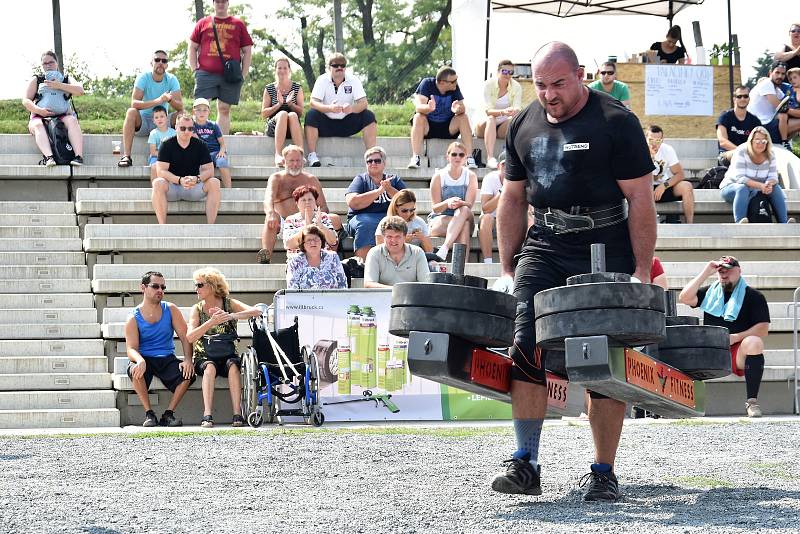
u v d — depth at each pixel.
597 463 9.98
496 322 9.12
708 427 16.88
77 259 22.80
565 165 9.62
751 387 19.73
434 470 11.97
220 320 18.44
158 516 9.21
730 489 10.53
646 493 10.32
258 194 25.42
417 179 27.84
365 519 8.91
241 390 18.33
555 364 10.12
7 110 41.47
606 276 8.70
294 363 18.31
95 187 26.25
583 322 8.69
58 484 11.09
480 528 8.45
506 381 9.85
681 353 10.52
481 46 33.09
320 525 8.68
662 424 17.41
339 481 11.17
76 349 20.25
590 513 9.12
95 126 39.50
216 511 9.43
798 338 22.00
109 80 65.69
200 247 22.72
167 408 18.98
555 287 9.26
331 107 27.89
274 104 28.36
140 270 21.59
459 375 9.19
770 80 31.94
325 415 18.47
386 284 19.28
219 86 29.70
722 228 25.30
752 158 26.34
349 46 75.00
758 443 14.63
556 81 9.46
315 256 19.73
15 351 20.14
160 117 26.39
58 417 18.59
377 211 22.80
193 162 24.17
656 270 19.89
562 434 15.84
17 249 23.17
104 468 12.23
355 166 28.33
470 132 28.45
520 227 10.32
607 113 9.57
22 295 21.25
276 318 18.56
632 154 9.55
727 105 32.78
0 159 26.83
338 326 18.62
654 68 32.59
